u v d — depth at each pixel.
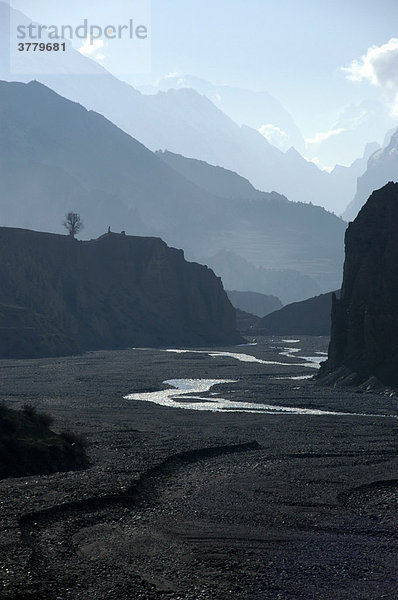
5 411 60.03
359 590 32.22
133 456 58.97
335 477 53.16
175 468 56.50
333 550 37.38
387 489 50.06
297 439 68.12
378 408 89.50
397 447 64.31
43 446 55.19
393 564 35.34
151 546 38.06
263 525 41.72
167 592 31.86
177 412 86.38
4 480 50.53
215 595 31.58
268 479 52.62
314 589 32.28
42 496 46.25
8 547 36.88
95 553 36.94
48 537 39.28
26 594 31.36
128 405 93.12
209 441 65.75
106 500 46.06
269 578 33.56
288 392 106.81
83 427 73.50
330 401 95.88
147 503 46.38
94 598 31.14
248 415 83.88
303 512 44.34
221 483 51.59
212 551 37.28
